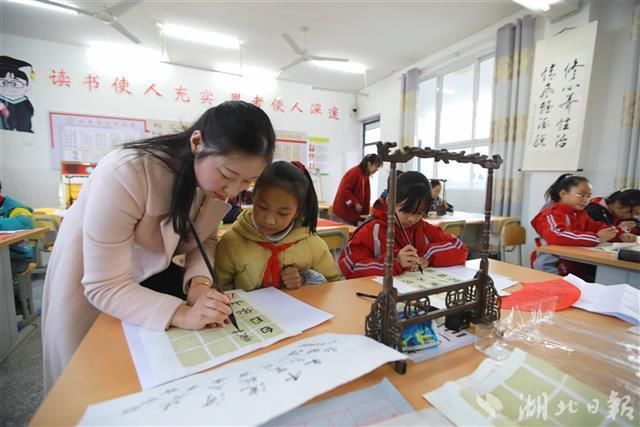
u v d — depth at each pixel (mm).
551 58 2672
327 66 4332
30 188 3557
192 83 4320
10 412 1188
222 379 371
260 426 317
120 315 538
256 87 4742
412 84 4258
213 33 3379
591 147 2598
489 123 3523
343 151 5555
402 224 1032
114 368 415
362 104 5426
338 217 3102
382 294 473
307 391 334
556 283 816
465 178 3807
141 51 3852
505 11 3031
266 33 3381
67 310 633
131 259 582
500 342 509
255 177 558
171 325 536
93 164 3191
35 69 3512
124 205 535
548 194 2047
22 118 3482
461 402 355
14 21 3127
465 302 561
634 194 2053
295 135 5090
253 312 610
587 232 1760
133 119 4012
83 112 3756
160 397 334
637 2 2299
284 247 895
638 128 2303
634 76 2299
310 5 2885
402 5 2914
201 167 535
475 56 3553
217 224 768
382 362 391
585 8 2510
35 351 1615
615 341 514
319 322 566
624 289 738
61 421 320
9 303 1596
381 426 319
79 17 3051
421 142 4430
